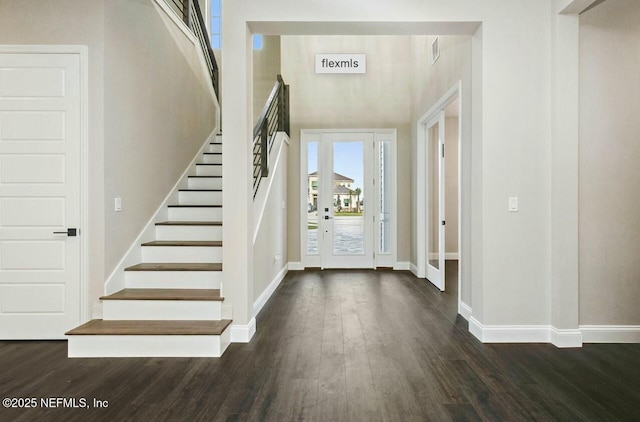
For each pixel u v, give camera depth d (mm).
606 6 3082
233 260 3184
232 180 3195
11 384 2426
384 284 5398
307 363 2736
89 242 3164
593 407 2148
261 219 4211
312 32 3314
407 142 6516
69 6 3160
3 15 3158
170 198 4422
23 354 2893
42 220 3152
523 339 3125
